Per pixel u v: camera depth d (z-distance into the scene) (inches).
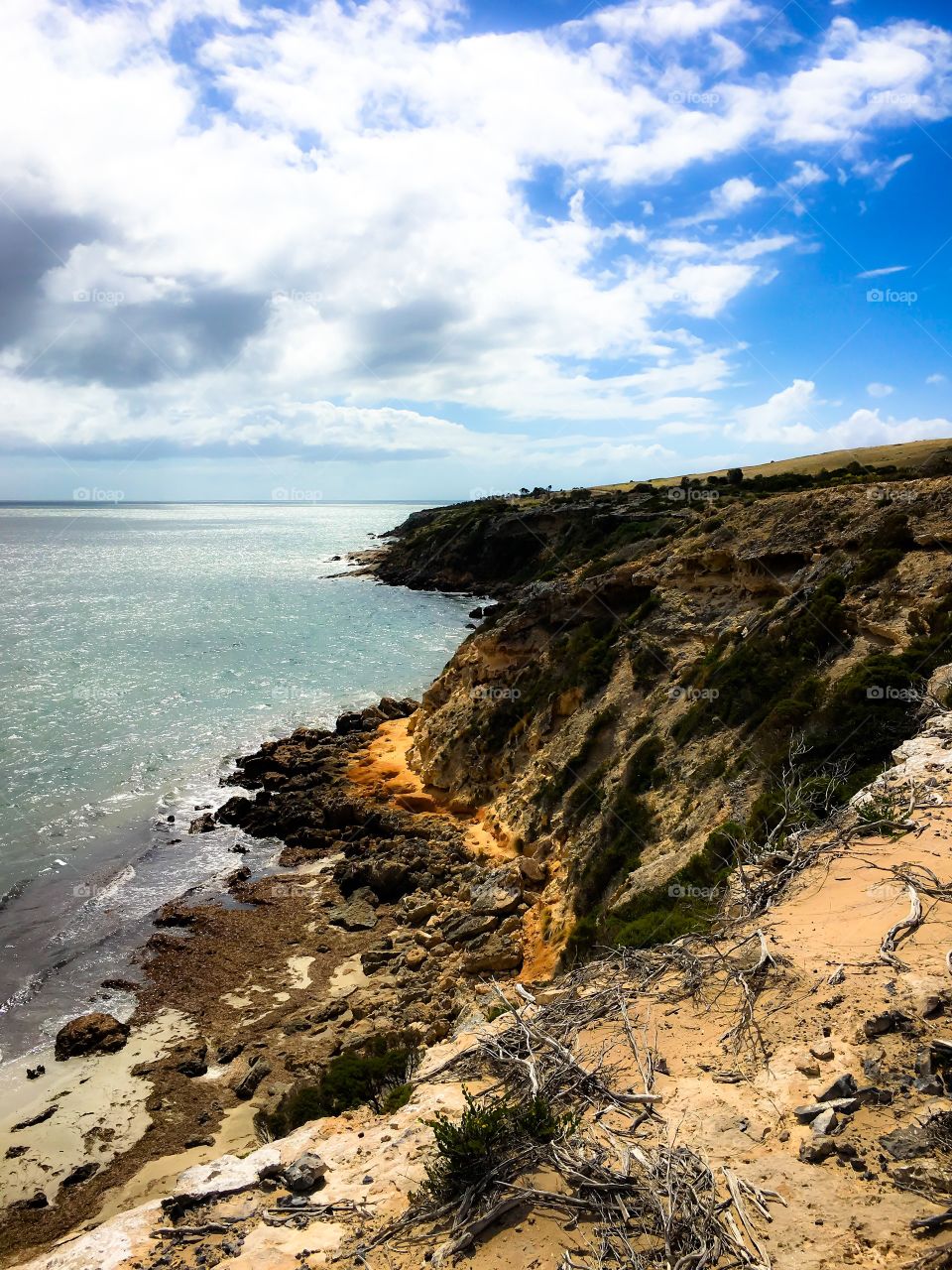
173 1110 732.7
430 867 1140.5
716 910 482.3
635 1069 288.7
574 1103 274.7
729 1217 207.6
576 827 1011.3
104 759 1678.2
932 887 354.0
